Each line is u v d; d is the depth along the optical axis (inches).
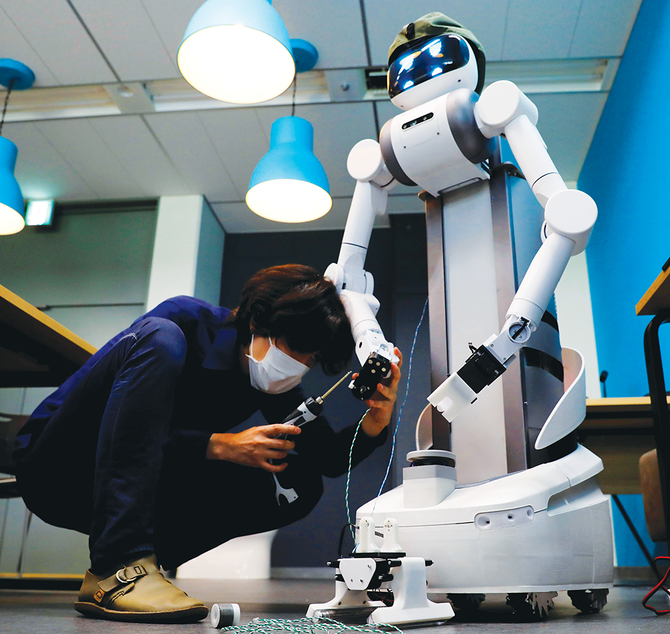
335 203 186.1
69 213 195.3
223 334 44.1
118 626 31.1
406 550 38.1
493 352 38.7
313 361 42.3
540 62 136.9
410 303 178.2
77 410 39.4
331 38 129.3
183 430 40.9
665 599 58.5
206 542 48.3
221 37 92.0
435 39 48.9
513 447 42.2
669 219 100.8
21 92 151.0
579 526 38.7
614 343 139.8
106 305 186.2
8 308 59.5
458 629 31.9
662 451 47.8
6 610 42.4
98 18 127.1
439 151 46.0
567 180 173.3
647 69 113.3
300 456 49.9
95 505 35.0
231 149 165.0
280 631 29.1
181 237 182.9
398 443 164.7
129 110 151.7
